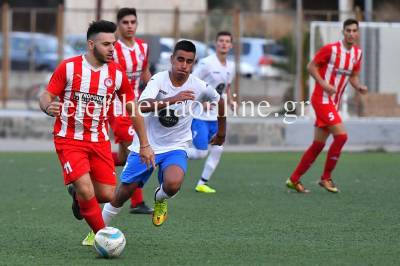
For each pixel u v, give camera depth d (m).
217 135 19.94
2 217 21.66
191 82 18.53
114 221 21.08
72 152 16.67
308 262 16.02
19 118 45.00
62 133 16.80
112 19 51.53
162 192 17.83
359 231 19.61
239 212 22.55
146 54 24.50
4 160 36.12
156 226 18.75
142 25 49.56
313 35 43.62
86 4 69.00
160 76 18.34
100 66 16.81
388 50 44.88
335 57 26.42
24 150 40.47
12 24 55.72
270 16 50.53
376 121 43.53
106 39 16.59
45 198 25.25
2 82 50.88
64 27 47.94
